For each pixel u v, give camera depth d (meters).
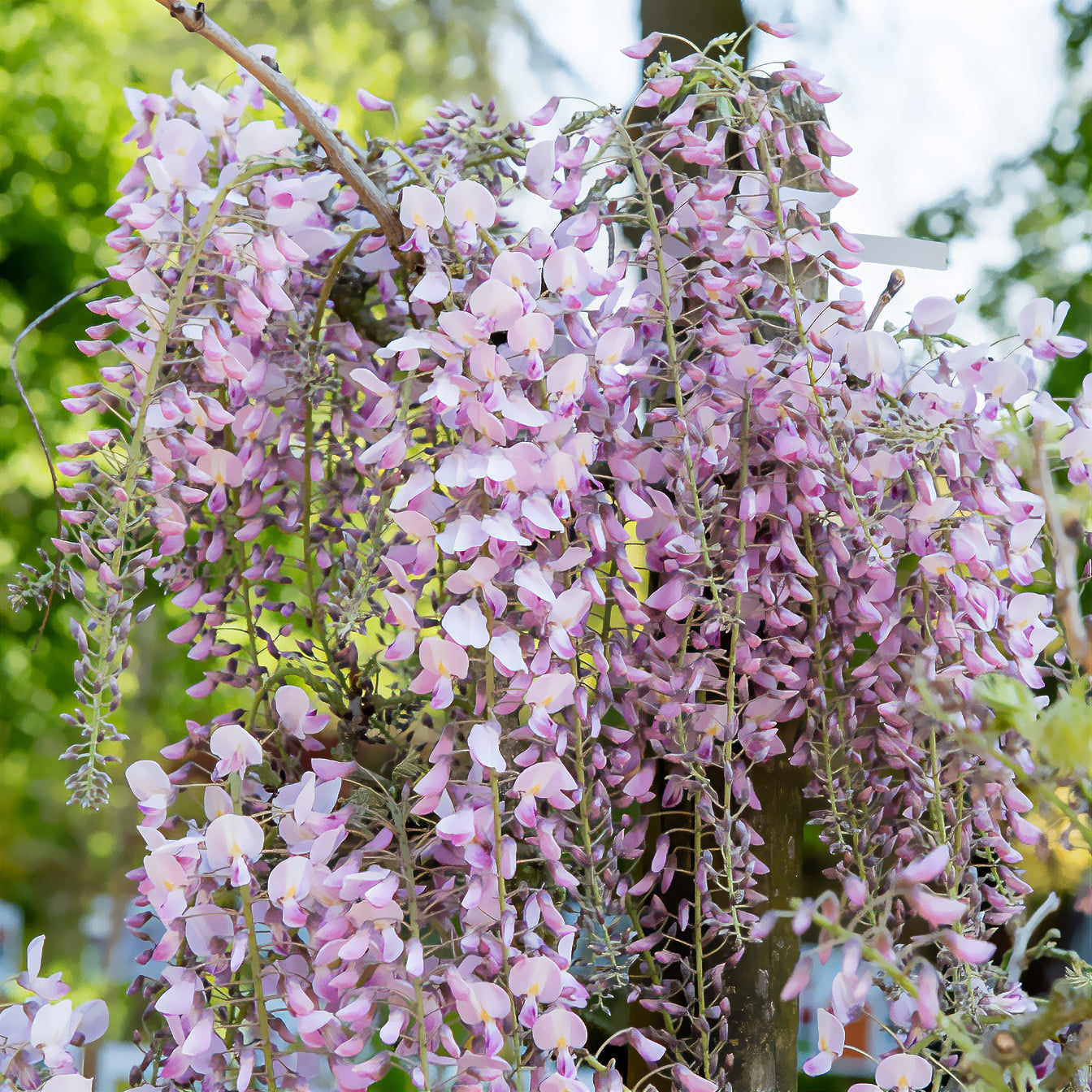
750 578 1.18
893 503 1.19
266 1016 1.10
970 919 1.17
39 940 1.13
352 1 6.46
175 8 1.10
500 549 1.10
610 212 1.17
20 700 5.18
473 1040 1.10
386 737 1.23
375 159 1.21
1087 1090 1.11
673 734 1.16
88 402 1.14
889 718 1.18
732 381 1.17
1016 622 1.17
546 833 1.12
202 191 1.15
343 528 1.23
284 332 1.19
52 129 5.71
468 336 1.10
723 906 1.22
